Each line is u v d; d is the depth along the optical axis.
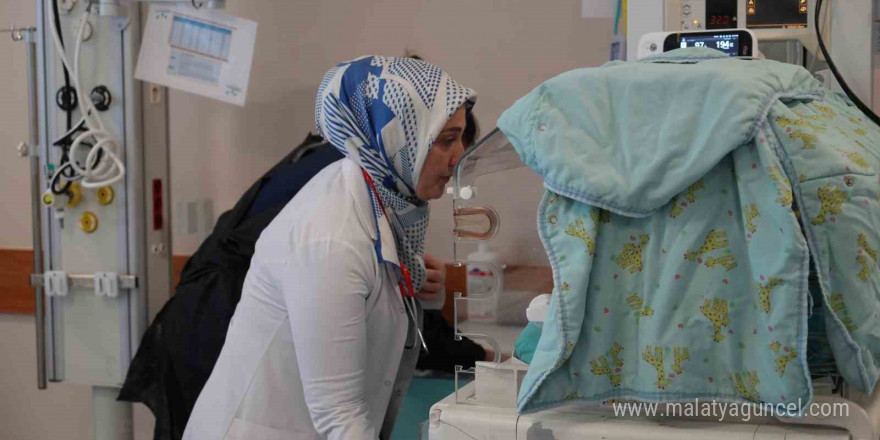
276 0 2.72
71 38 2.25
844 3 1.50
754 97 0.99
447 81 1.56
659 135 1.02
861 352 0.99
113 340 2.30
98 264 2.29
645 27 1.62
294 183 2.26
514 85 2.52
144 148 2.28
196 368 2.10
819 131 1.01
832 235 0.98
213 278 2.16
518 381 1.22
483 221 1.26
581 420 1.15
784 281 0.97
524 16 2.49
